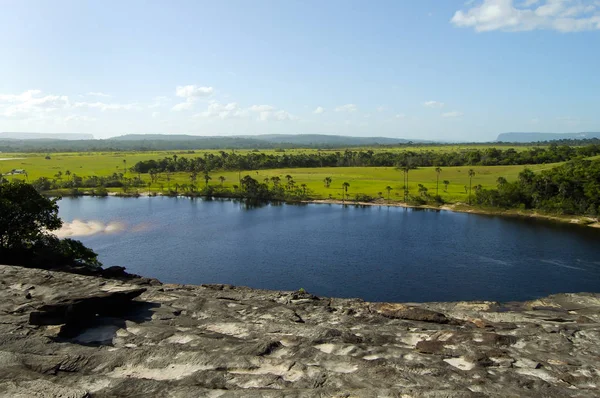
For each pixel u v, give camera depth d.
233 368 17.20
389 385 15.61
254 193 168.88
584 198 124.12
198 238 99.31
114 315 24.69
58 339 20.14
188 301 27.73
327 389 14.93
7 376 15.55
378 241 96.94
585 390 16.34
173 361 17.69
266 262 80.06
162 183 196.00
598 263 78.38
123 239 97.56
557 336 22.23
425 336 22.22
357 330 23.34
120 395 14.84
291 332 22.30
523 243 93.94
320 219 125.25
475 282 68.50
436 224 116.81
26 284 28.36
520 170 195.12
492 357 19.28
